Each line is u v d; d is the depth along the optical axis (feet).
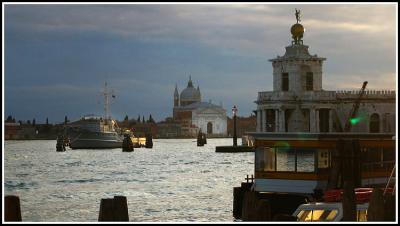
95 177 430.61
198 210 247.50
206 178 406.00
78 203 277.85
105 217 114.73
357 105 400.26
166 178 412.36
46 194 318.04
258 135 193.26
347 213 138.31
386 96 453.17
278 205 190.39
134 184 370.12
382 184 197.57
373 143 196.54
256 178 193.77
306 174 187.52
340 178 179.52
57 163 617.62
